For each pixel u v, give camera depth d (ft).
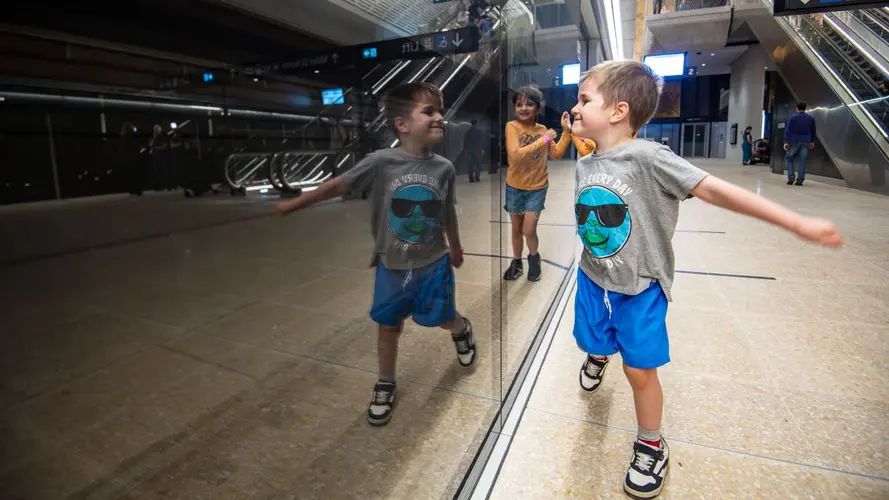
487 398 5.71
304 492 3.51
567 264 12.96
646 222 4.86
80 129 1.73
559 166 11.47
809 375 7.03
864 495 4.72
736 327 8.79
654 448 5.01
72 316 2.08
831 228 3.89
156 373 2.83
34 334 2.03
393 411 4.80
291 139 2.97
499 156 6.74
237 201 2.61
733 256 13.75
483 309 6.42
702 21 48.47
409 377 5.44
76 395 2.40
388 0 3.86
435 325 5.74
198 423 3.21
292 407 4.04
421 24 4.54
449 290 5.88
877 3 15.06
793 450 5.41
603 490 4.93
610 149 5.09
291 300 4.00
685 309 9.77
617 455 5.48
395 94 4.14
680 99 87.15
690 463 5.25
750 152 55.47
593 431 5.93
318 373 4.34
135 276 2.18
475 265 6.58
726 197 4.35
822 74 31.50
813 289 10.72
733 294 10.57
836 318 9.05
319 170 3.30
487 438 5.45
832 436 5.64
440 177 5.27
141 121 1.98
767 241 15.42
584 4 15.34
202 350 3.15
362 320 4.72
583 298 5.41
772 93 57.82
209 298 3.03
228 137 2.47
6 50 1.51
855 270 12.03
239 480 3.31
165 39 2.03
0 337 1.97
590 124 5.11
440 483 4.41
